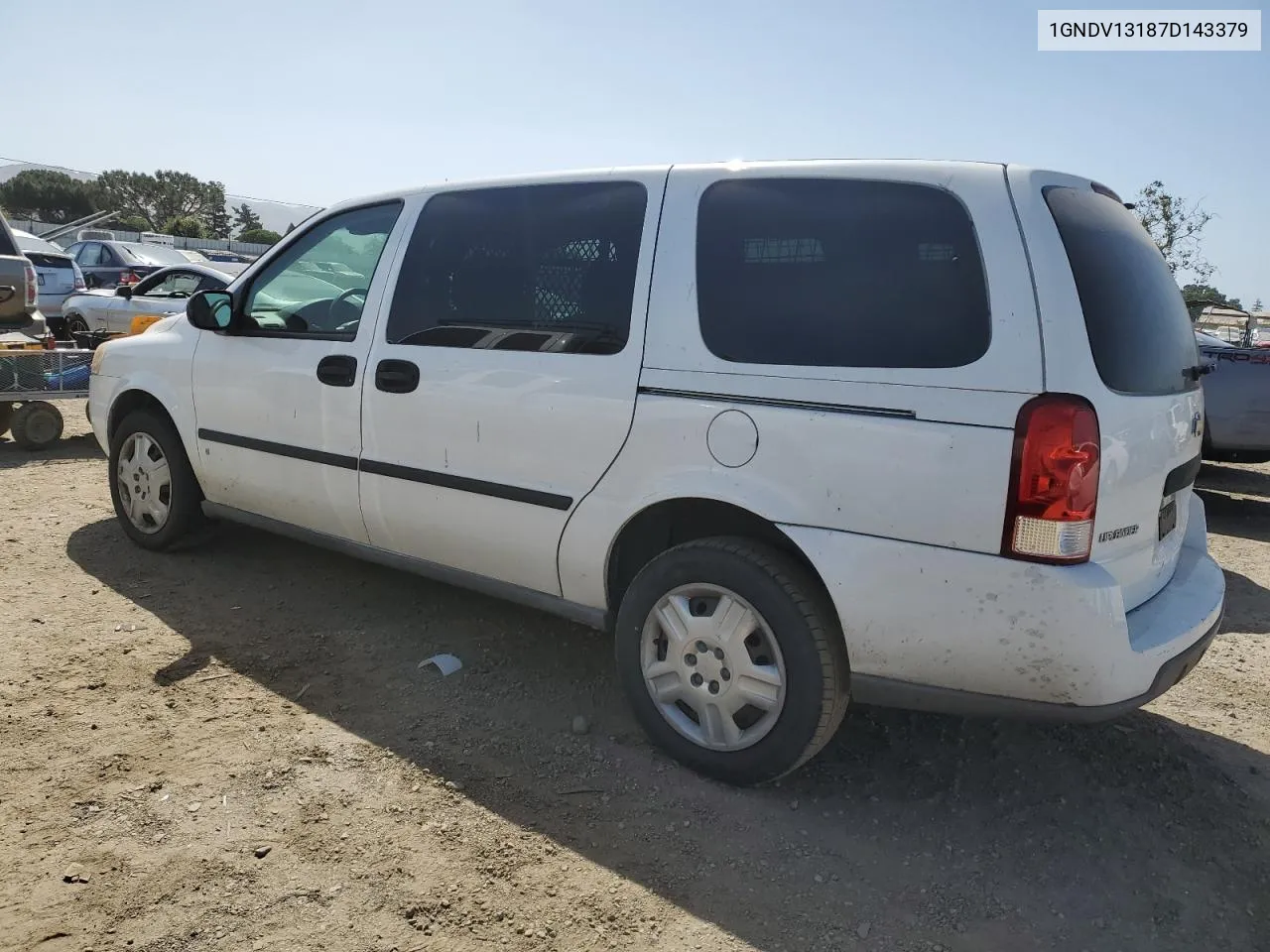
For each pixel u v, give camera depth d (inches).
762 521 112.8
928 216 105.0
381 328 146.9
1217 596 119.0
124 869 98.1
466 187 143.5
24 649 147.6
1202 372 131.7
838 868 103.4
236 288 171.6
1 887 94.6
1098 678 97.4
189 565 188.1
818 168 113.7
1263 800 120.1
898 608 102.7
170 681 139.3
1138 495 105.1
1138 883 103.0
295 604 171.3
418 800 112.4
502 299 134.6
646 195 124.3
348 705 135.1
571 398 124.5
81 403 406.0
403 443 143.1
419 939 90.4
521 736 128.5
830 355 106.7
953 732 134.6
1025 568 96.3
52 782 112.3
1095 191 117.3
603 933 92.3
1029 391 96.0
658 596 120.2
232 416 168.7
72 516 222.1
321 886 97.0
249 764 118.4
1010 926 95.4
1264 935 95.6
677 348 116.6
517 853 103.6
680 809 112.8
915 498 100.6
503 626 165.6
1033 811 115.6
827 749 128.6
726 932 93.1
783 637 109.6
